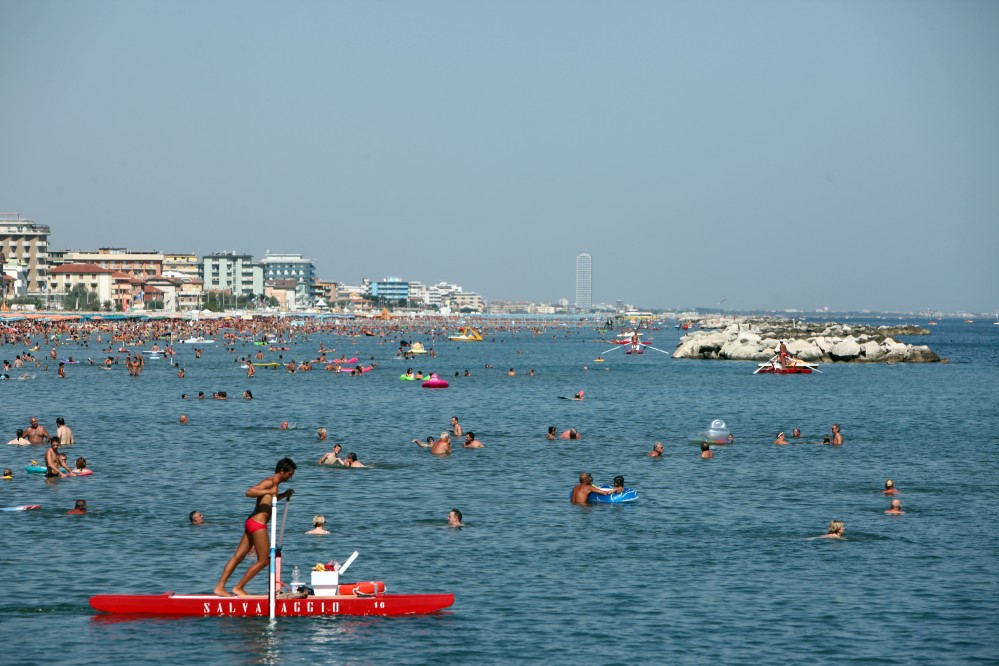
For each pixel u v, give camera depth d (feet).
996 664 118.73
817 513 199.11
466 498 212.02
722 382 584.81
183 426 339.77
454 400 451.94
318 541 172.45
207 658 119.55
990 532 182.60
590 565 158.20
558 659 119.85
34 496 209.97
